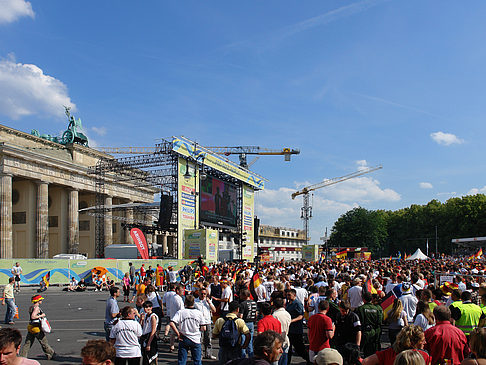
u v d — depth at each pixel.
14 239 65.88
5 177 58.00
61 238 70.94
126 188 83.69
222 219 66.00
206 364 12.61
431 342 7.45
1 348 5.34
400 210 163.38
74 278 38.81
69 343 15.25
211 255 51.69
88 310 24.94
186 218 53.91
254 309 11.22
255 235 80.00
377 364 6.33
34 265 38.25
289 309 11.34
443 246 120.69
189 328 10.34
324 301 9.56
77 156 74.25
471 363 5.49
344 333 9.41
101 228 72.50
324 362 5.41
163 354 13.84
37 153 62.50
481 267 31.69
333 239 147.62
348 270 27.00
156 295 15.01
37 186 65.31
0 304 28.48
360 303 13.59
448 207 124.81
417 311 9.86
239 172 70.94
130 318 9.30
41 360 12.75
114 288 12.62
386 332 17.55
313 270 26.77
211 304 14.12
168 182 55.34
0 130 62.16
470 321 9.21
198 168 57.91
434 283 17.84
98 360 4.96
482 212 112.12
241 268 28.78
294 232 177.88
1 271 37.16
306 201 177.12
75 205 70.75
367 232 136.75
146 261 42.28
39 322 12.73
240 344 9.59
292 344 11.19
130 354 9.06
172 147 50.34
